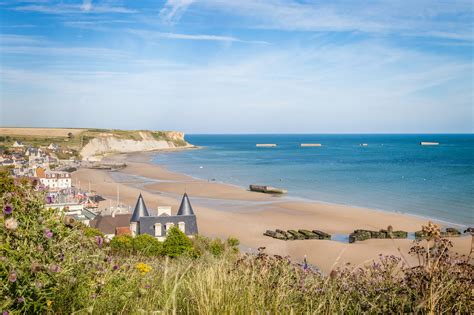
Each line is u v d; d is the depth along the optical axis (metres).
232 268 6.29
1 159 133.75
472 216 56.44
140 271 5.91
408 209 62.22
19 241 3.96
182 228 43.91
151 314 4.42
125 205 68.38
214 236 47.03
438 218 55.44
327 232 49.34
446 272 4.52
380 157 174.88
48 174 89.75
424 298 4.32
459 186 84.75
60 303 4.11
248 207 66.69
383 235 46.12
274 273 6.16
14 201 4.21
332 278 5.59
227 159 180.38
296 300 5.21
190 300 5.02
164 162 168.50
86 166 146.88
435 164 136.88
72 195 65.12
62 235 4.45
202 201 73.50
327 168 129.75
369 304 4.81
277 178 106.38
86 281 4.48
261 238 46.16
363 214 58.97
